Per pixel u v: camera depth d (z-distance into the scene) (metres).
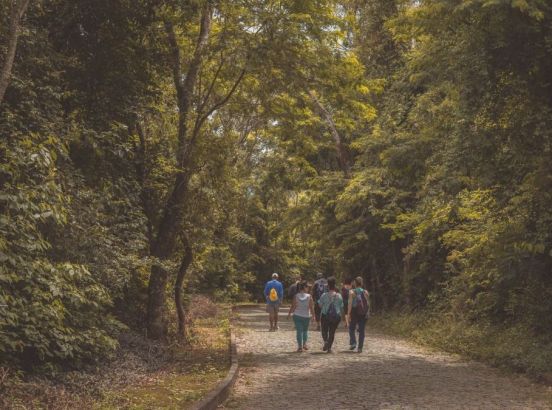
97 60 13.02
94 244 10.90
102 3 12.59
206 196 16.39
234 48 14.46
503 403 9.13
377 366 13.11
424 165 16.83
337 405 9.02
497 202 13.35
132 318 15.58
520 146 12.43
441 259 21.62
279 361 13.84
